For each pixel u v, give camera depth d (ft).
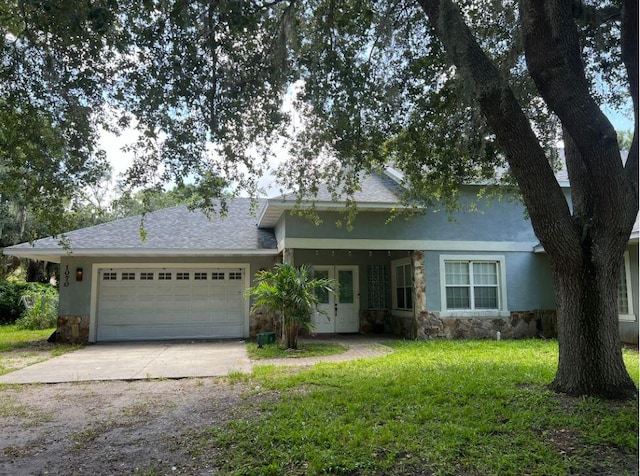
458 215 44.21
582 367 19.29
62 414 19.33
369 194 41.93
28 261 79.05
